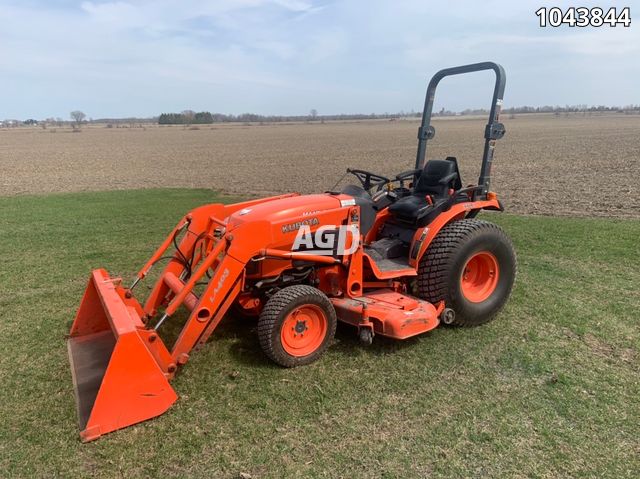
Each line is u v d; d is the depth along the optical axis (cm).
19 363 365
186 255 406
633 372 340
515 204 1052
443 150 2983
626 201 1054
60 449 266
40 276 580
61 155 3312
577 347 378
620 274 541
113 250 696
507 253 423
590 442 268
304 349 355
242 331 410
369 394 316
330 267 384
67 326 432
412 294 420
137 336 281
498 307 425
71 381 338
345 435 276
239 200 1220
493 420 288
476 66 440
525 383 328
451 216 407
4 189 1552
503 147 3073
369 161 2550
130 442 270
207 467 252
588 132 4650
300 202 371
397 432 278
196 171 2167
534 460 254
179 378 337
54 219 941
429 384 328
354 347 381
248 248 334
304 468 250
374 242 447
